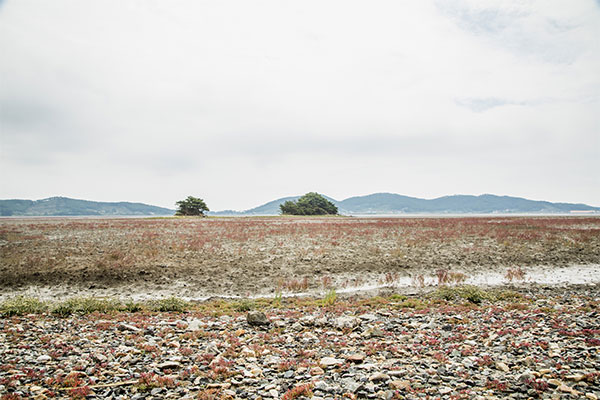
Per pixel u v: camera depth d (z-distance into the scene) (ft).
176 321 39.45
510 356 27.32
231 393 21.77
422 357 28.12
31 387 21.74
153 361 27.17
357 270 73.92
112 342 31.40
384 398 20.68
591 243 106.73
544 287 59.77
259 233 134.10
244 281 65.36
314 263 79.30
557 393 20.58
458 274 67.10
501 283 64.28
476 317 40.70
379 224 187.83
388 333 34.78
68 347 29.45
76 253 84.43
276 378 24.36
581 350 27.63
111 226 173.17
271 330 36.01
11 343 30.27
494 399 20.35
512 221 222.07
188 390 22.31
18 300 44.27
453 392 21.44
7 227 162.81
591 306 45.01
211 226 173.47
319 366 26.20
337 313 44.04
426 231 143.23
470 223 197.26
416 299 51.98
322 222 214.69
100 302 45.96
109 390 21.97
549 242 107.76
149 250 88.38
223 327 36.99
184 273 69.72
